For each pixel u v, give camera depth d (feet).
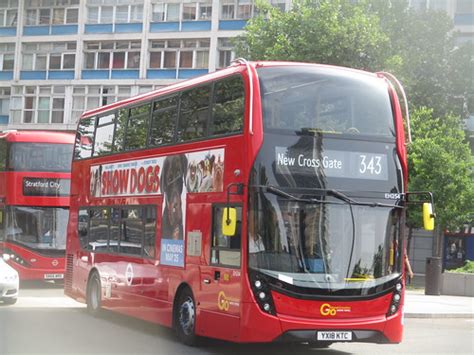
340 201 38.73
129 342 44.60
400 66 103.14
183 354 40.52
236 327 37.99
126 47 181.68
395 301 39.04
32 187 87.71
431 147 112.57
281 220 37.83
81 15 185.26
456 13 160.76
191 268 43.27
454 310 71.00
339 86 40.16
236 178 38.96
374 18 101.50
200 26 175.01
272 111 38.68
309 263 37.78
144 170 50.72
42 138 88.74
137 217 51.26
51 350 39.93
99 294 57.16
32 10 190.60
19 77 191.01
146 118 51.60
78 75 185.16
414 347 46.80
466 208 113.50
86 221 60.54
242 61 40.27
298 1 104.53
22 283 96.94
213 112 42.63
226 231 37.04
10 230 86.53
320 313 37.58
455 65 136.56
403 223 39.86
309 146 38.78
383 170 39.88
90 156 60.75
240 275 37.86
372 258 38.81
